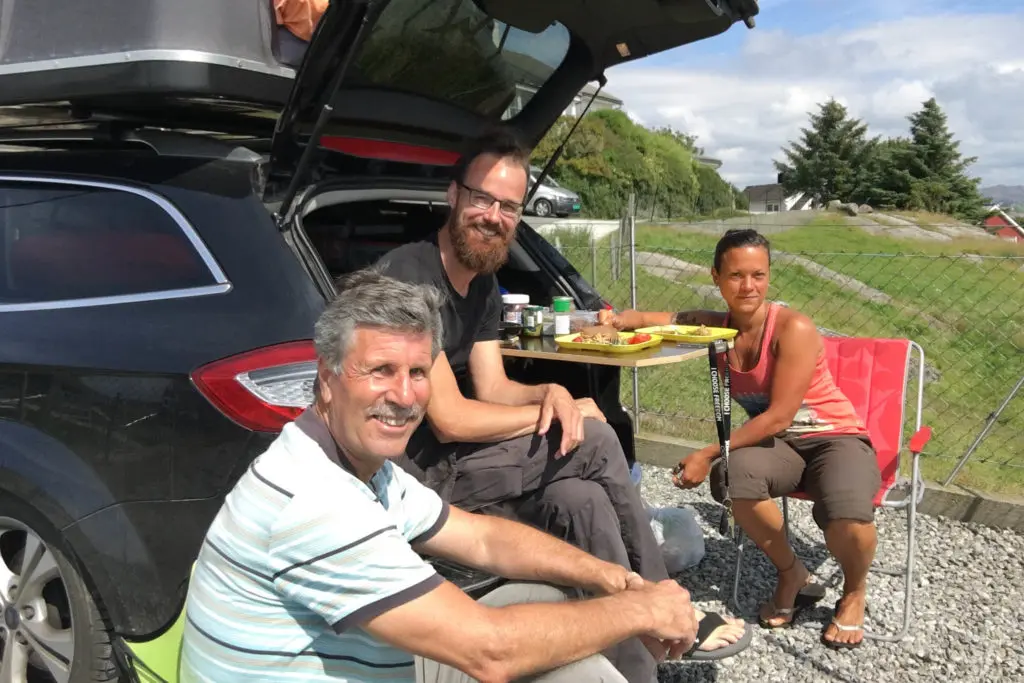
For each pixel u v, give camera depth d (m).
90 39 2.21
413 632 1.45
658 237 11.48
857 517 2.81
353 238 3.41
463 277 2.55
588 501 2.30
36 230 2.38
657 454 4.98
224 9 2.21
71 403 2.11
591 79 2.98
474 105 2.89
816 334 2.97
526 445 2.37
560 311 2.96
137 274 2.17
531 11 2.55
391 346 1.50
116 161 2.35
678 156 32.22
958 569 3.60
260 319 1.98
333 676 1.51
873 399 3.49
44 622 2.29
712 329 2.90
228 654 1.50
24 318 2.26
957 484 4.30
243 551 1.46
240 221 2.10
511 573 1.96
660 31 2.64
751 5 2.49
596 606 1.68
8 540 2.41
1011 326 7.28
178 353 1.99
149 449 2.00
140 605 2.01
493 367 2.66
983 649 2.96
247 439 1.89
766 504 2.97
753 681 2.77
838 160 61.97
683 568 3.46
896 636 3.02
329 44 1.90
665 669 2.83
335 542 1.42
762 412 3.18
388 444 1.54
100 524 2.04
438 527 1.90
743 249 2.99
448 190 2.48
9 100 2.32
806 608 3.28
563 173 25.55
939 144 53.72
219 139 2.48
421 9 2.31
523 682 1.74
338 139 2.49
